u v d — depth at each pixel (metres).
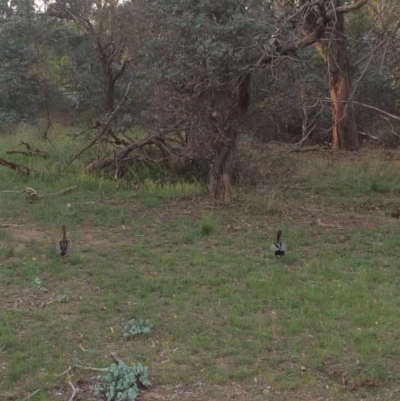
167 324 5.66
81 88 25.12
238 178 12.22
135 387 4.40
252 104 11.20
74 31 27.22
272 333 5.42
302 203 11.02
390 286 6.70
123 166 12.45
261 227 9.16
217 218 9.58
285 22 9.32
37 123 21.95
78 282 6.78
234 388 4.52
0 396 4.36
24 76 23.47
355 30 19.64
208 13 9.73
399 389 4.52
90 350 5.11
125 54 22.73
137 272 7.12
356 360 4.93
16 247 7.98
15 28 22.47
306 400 4.36
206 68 9.41
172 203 10.55
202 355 5.04
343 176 13.71
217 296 6.35
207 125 10.58
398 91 20.47
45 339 5.30
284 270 7.20
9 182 12.00
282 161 14.52
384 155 17.50
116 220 9.45
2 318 5.72
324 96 18.48
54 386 4.53
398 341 5.27
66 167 12.92
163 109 11.61
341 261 7.61
